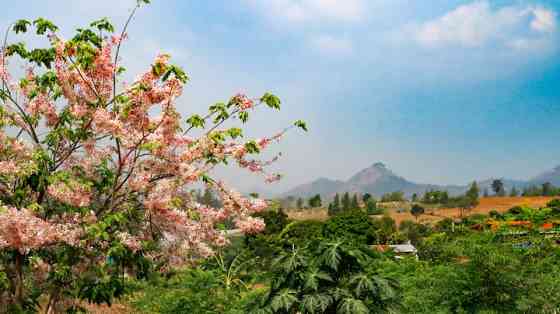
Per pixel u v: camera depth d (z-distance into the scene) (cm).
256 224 860
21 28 816
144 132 830
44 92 841
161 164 827
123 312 1323
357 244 746
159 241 836
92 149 826
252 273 1739
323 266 728
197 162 841
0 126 798
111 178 838
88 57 749
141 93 798
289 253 747
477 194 16150
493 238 1177
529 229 1300
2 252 759
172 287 1335
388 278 740
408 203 19475
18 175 749
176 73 770
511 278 1056
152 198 788
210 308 1296
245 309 794
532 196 19112
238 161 867
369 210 16888
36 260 743
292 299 700
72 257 765
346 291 700
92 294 773
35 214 773
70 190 745
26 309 796
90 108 828
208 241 879
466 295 1070
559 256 1180
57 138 807
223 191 853
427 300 1092
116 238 766
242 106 836
